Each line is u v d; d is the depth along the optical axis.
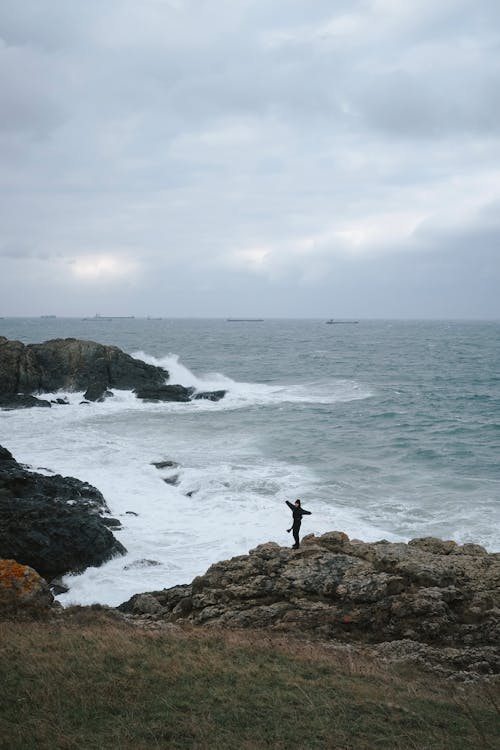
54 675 11.55
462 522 27.50
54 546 23.86
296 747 9.56
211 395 67.50
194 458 39.66
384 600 16.47
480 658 14.21
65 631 14.45
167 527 27.70
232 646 13.91
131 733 9.66
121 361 73.44
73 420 54.53
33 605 16.77
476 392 73.69
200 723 10.09
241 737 9.79
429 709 11.26
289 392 73.69
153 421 54.00
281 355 132.75
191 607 18.06
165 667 12.19
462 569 17.73
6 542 23.70
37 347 72.69
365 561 18.80
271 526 27.20
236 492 32.16
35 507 26.30
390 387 78.94
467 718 10.99
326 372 98.25
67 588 22.06
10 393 66.50
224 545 25.44
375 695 11.62
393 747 9.74
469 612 15.91
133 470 36.69
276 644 14.46
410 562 17.73
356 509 29.39
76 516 26.11
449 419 54.25
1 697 10.57
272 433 47.97
